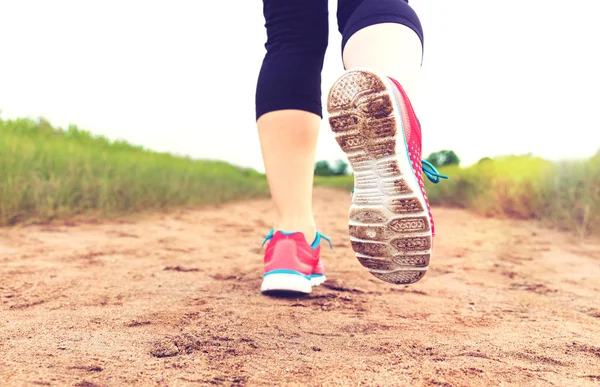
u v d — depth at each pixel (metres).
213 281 1.87
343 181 17.05
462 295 1.78
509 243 3.36
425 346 1.12
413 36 1.27
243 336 1.15
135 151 7.96
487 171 6.65
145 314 1.33
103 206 4.18
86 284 1.73
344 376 0.91
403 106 1.16
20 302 1.43
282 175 1.62
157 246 2.85
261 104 1.58
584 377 0.95
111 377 0.87
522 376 0.94
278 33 1.56
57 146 5.14
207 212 5.53
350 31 1.30
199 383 0.86
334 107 1.14
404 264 1.24
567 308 1.62
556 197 4.30
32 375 0.85
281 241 1.63
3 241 2.65
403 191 1.14
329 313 1.42
